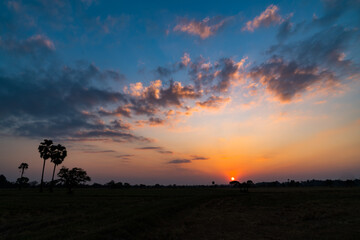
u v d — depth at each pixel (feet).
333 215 68.49
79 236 37.19
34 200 124.67
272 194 193.06
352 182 456.04
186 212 79.61
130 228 44.37
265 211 86.12
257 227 54.70
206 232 49.24
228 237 44.68
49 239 37.60
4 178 500.33
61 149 242.17
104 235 37.83
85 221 53.57
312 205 99.50
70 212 75.72
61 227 47.55
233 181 270.67
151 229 48.67
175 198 129.39
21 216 67.77
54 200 126.11
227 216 72.84
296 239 42.32
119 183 465.88
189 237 44.78
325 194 169.48
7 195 172.65
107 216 60.70
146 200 122.52
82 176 217.56
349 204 98.89
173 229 50.19
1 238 41.14
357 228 49.34
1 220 60.49
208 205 109.29
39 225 52.08
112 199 134.00
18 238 40.29
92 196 164.35
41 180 233.35
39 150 233.14
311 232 47.55
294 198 142.72
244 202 127.13
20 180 325.83
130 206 86.33
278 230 50.90
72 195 176.35
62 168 217.15
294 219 65.41
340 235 43.45
